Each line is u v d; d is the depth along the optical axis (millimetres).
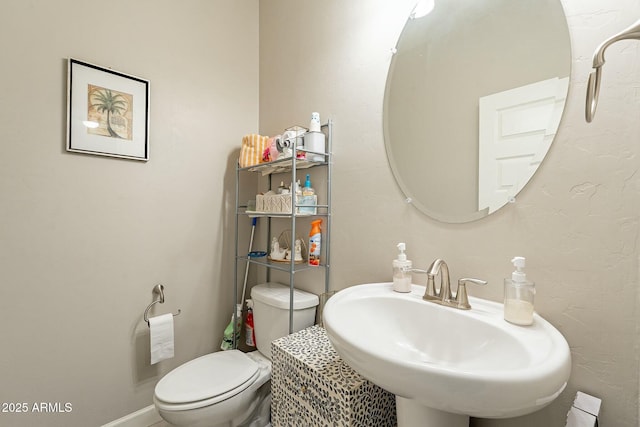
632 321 692
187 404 1066
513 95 878
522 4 867
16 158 1135
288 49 1672
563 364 551
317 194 1492
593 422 680
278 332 1405
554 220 801
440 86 1044
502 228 895
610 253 719
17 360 1145
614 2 715
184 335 1586
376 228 1236
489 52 931
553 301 803
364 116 1281
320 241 1437
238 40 1802
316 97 1503
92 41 1290
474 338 779
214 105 1692
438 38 1054
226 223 1744
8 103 1116
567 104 781
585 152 753
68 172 1243
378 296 970
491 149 920
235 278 1666
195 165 1620
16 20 1127
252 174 1858
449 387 503
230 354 1426
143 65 1435
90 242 1300
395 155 1171
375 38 1245
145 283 1454
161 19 1493
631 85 691
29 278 1165
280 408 1122
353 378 910
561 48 792
